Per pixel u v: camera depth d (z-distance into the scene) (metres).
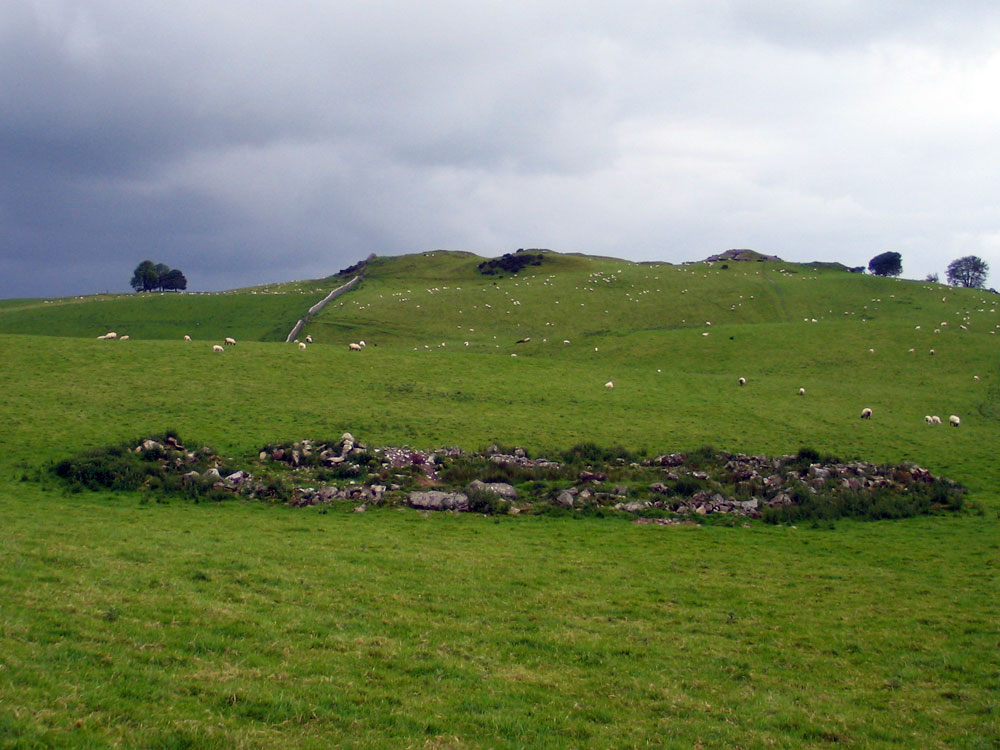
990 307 130.38
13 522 24.73
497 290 144.75
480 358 70.81
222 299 134.75
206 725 10.77
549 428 49.75
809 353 88.44
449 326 119.50
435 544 26.08
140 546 21.69
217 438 41.22
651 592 21.25
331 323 116.44
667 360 89.38
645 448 46.53
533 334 116.06
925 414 62.00
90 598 15.48
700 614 19.27
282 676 13.04
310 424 45.69
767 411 58.75
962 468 44.81
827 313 129.00
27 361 54.59
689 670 15.39
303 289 189.62
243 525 27.55
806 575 23.80
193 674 12.57
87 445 38.38
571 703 13.34
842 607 20.25
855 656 16.52
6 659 11.69
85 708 10.68
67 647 12.69
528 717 12.58
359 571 21.09
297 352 65.88
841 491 36.25
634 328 120.81
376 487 33.84
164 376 54.09
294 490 33.59
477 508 32.62
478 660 15.06
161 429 41.91
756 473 40.28
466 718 12.23
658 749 11.80
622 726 12.55
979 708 13.77
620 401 59.00
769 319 126.25
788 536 29.94
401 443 43.41
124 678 11.94
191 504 31.31
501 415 52.38
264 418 46.19
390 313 124.56
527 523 30.73
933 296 140.25
